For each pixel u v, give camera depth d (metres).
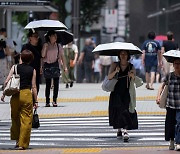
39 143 28.53
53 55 38.66
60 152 24.66
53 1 80.44
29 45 35.56
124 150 25.25
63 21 80.88
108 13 84.12
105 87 28.38
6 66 46.81
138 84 28.58
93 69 65.12
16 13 77.38
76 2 64.88
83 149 25.95
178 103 25.45
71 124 34.62
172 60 25.89
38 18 66.69
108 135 30.78
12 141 29.19
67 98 44.69
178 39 71.44
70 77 53.22
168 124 25.61
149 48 48.12
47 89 40.06
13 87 26.25
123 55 28.33
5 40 47.44
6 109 39.16
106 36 103.88
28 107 26.38
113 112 28.59
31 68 26.67
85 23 94.88
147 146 27.23
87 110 39.38
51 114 37.78
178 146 25.08
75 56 52.50
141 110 39.34
